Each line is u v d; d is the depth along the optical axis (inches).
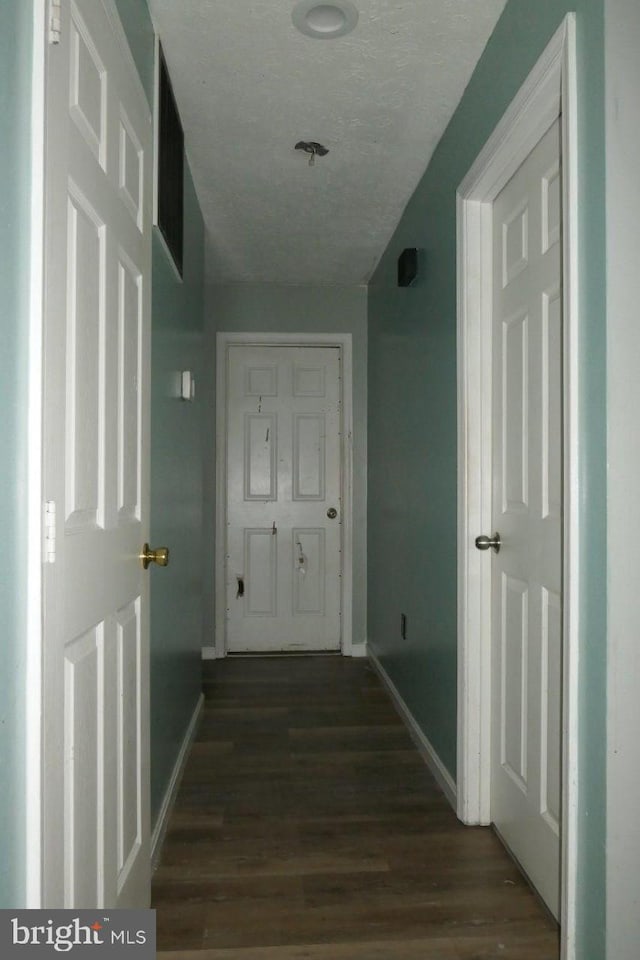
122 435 53.7
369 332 161.3
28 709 34.7
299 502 165.0
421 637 105.8
